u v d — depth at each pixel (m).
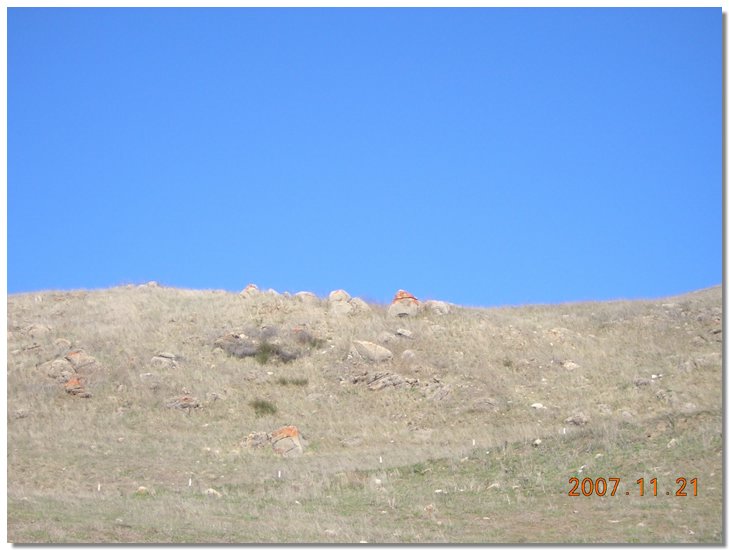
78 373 33.28
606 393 32.44
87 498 19.66
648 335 38.47
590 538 15.63
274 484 21.62
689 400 30.44
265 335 37.59
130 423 30.19
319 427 30.61
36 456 25.80
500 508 18.08
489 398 32.41
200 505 18.98
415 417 31.53
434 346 37.06
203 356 35.91
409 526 17.08
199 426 30.36
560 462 20.45
